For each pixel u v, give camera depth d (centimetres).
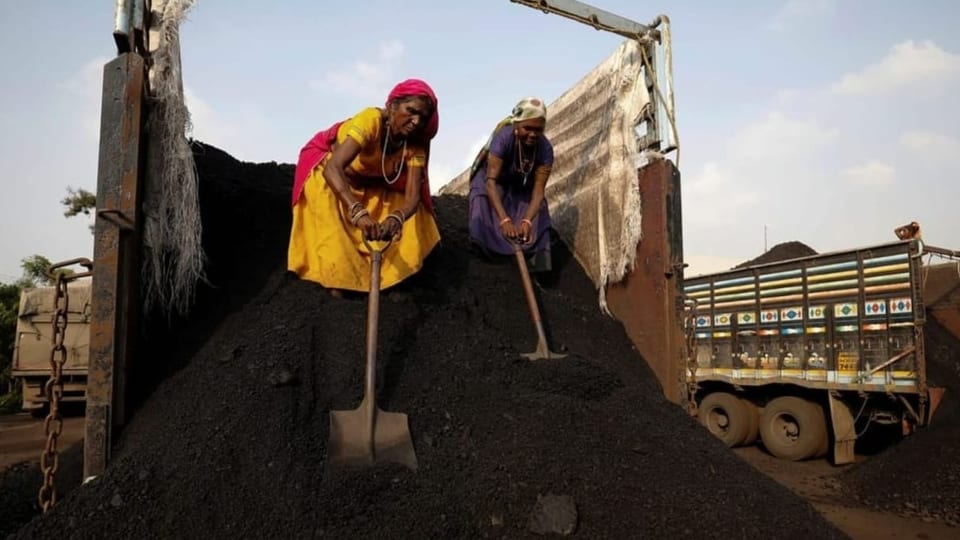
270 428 241
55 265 239
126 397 250
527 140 397
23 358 1039
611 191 434
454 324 335
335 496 224
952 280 865
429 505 226
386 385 280
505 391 295
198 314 304
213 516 212
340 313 310
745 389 791
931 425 589
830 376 680
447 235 458
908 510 511
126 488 215
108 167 251
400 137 329
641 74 416
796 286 727
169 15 275
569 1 398
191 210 283
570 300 431
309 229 329
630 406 310
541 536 226
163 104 273
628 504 242
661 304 383
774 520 250
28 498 280
